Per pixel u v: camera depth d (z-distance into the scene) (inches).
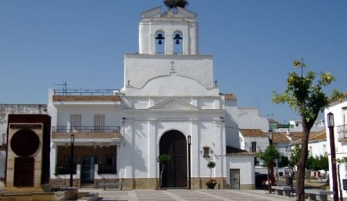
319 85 778.8
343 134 1300.4
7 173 923.4
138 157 1889.8
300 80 773.9
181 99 1940.2
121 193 1528.1
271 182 1481.3
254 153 1929.1
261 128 2706.7
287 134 2952.8
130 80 2003.0
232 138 2185.0
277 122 3649.1
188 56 2036.2
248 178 1909.4
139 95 1929.1
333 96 819.4
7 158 928.3
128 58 2011.6
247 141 2415.1
